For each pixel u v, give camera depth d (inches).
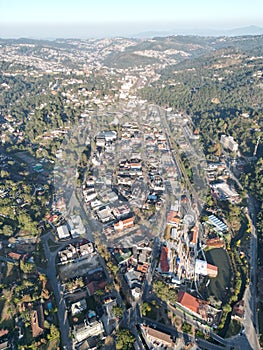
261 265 7721.5
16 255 7819.9
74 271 7431.1
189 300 6540.4
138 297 6722.4
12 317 6230.3
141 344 5718.5
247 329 6102.4
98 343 5708.7
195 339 5866.1
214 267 7529.5
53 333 5748.0
